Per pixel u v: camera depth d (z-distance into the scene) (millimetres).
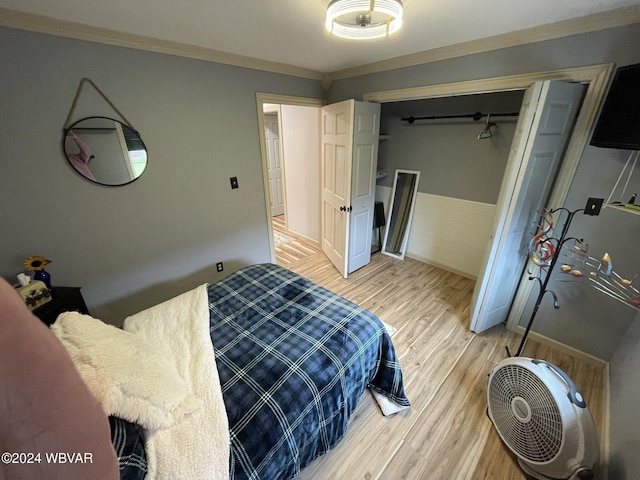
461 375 1865
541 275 2021
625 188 1565
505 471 1319
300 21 1583
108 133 1836
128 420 825
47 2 1298
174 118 2111
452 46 2027
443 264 3400
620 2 1329
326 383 1184
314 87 3029
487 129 2584
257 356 1266
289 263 3635
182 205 2342
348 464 1356
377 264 3570
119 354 947
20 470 341
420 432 1499
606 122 1441
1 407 319
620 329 1755
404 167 3490
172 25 1627
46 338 364
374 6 1173
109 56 1731
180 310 1543
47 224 1735
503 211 1844
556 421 1118
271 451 968
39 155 1626
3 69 1438
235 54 2246
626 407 1314
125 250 2111
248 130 2596
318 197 3777
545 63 1712
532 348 2092
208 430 907
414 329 2328
